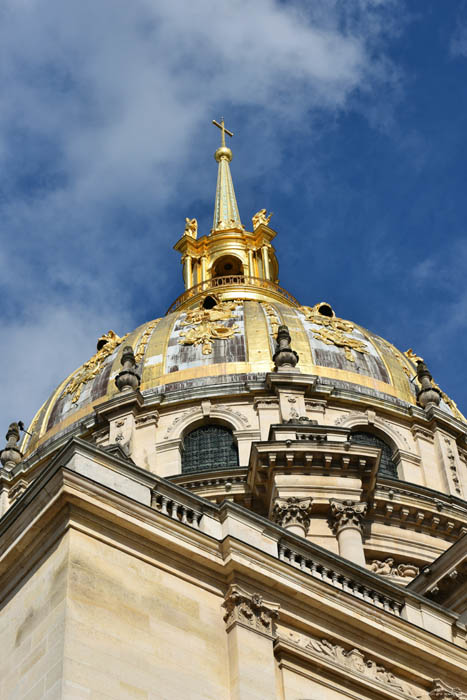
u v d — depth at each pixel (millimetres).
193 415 72188
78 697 30781
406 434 74500
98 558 33938
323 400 73188
